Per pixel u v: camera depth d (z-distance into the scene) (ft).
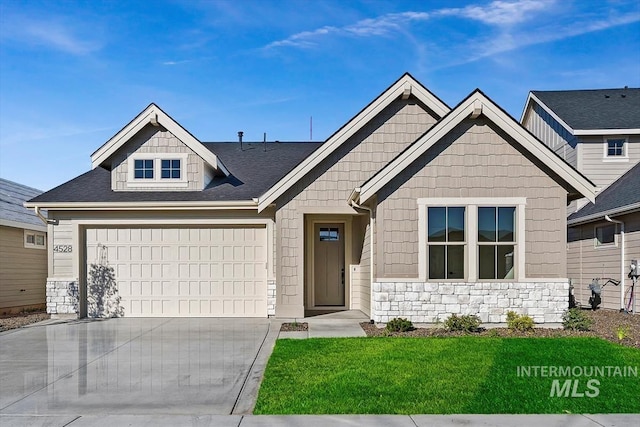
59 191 47.09
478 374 23.93
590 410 19.56
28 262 54.70
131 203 43.91
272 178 49.90
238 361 27.76
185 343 32.86
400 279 37.37
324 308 48.67
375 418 18.69
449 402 20.25
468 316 35.96
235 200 44.14
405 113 44.37
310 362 26.37
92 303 45.32
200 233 45.60
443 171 37.60
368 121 43.37
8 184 64.44
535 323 37.11
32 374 25.31
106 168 50.67
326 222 49.44
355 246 48.93
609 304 52.31
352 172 43.86
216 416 19.11
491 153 37.65
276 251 43.55
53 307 44.88
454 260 37.58
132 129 46.06
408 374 23.94
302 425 18.04
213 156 46.60
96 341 33.81
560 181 37.55
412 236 37.52
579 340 31.68
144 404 20.54
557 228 37.50
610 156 60.29
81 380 24.16
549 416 18.94
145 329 38.55
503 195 37.47
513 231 37.63
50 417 19.06
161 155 47.09
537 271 37.35
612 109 64.44
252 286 45.24
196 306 45.27
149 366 26.76
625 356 27.27
